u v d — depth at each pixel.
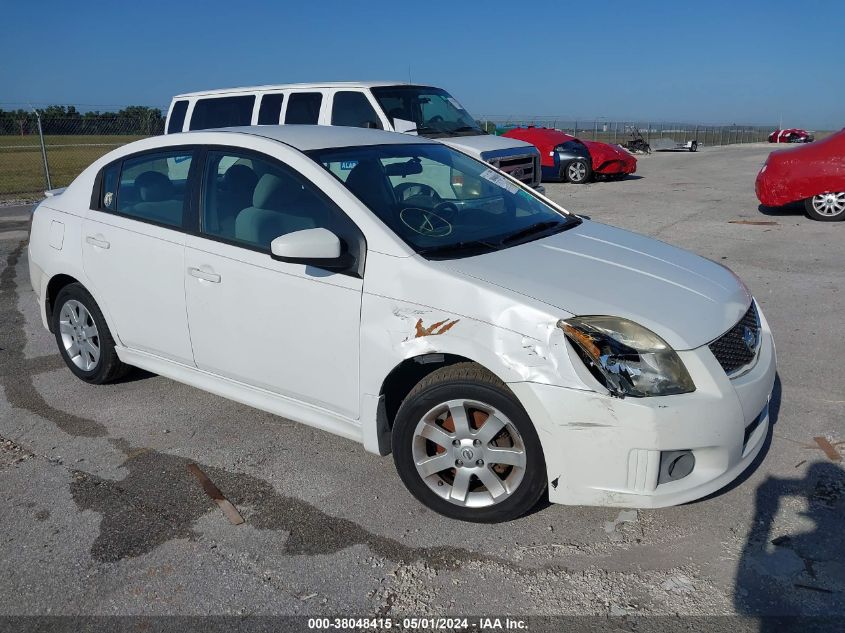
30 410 4.59
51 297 5.05
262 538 3.21
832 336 5.49
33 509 3.47
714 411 2.90
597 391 2.86
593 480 2.95
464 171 4.30
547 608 2.73
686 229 10.01
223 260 3.81
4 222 12.35
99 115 18.06
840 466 3.61
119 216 4.41
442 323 3.10
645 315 3.01
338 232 3.46
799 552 2.98
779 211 11.31
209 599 2.83
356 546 3.13
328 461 3.87
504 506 3.16
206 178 4.00
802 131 47.50
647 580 2.86
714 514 3.26
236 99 10.41
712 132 45.88
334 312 3.41
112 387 4.91
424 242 3.42
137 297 4.29
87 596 2.86
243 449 4.02
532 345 2.94
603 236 4.00
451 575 2.93
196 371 4.18
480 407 3.11
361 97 9.52
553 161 16.91
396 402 3.51
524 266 3.30
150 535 3.25
